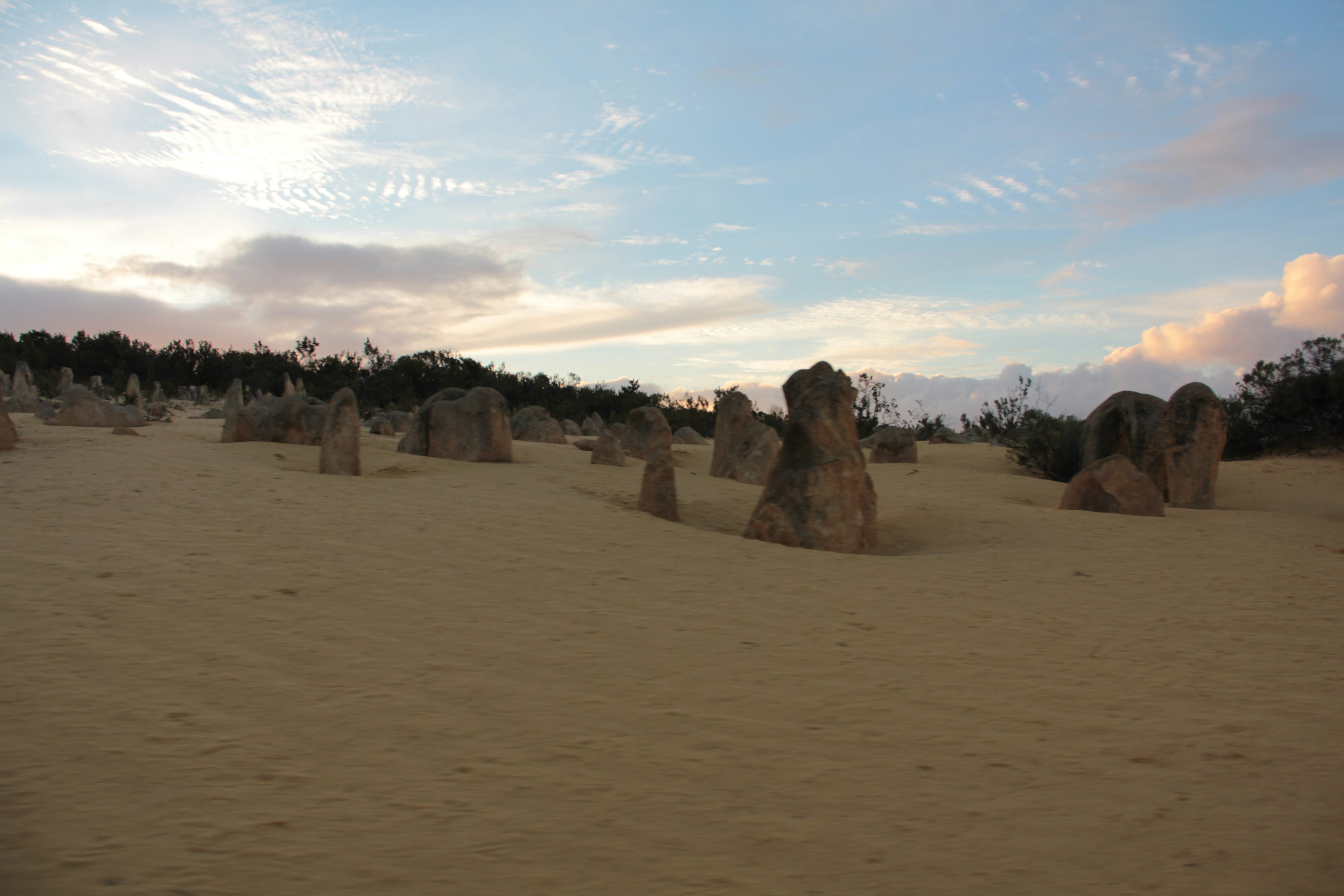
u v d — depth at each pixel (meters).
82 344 55.47
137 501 8.76
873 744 3.80
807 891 2.57
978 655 5.29
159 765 3.13
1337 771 3.62
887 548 10.95
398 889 2.45
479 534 8.31
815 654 5.15
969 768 3.58
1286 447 24.59
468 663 4.59
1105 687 4.72
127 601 5.20
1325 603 7.09
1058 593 7.26
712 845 2.83
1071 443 20.94
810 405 10.35
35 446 13.93
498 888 2.49
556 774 3.32
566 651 4.93
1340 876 2.75
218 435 20.36
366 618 5.29
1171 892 2.63
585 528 9.12
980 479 18.86
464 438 16.95
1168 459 15.49
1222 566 8.68
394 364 55.56
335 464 12.80
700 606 6.20
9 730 3.33
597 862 2.68
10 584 5.36
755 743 3.75
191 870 2.46
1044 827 3.06
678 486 14.77
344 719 3.72
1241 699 4.57
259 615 5.15
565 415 50.69
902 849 2.87
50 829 2.63
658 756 3.55
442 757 3.40
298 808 2.90
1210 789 3.42
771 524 9.81
